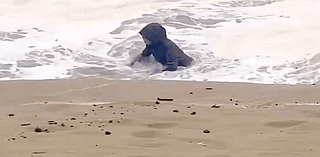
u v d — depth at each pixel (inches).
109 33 642.8
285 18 692.1
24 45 589.3
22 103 313.0
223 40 608.4
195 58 554.3
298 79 492.4
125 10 732.0
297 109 290.7
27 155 173.9
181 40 606.2
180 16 679.7
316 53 549.6
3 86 388.8
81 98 337.1
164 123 244.8
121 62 548.7
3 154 175.2
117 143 198.2
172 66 524.7
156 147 191.8
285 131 229.5
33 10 734.5
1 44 585.6
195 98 342.6
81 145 193.6
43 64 535.8
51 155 174.6
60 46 593.3
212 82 428.5
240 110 287.6
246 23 669.3
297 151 185.8
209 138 210.2
